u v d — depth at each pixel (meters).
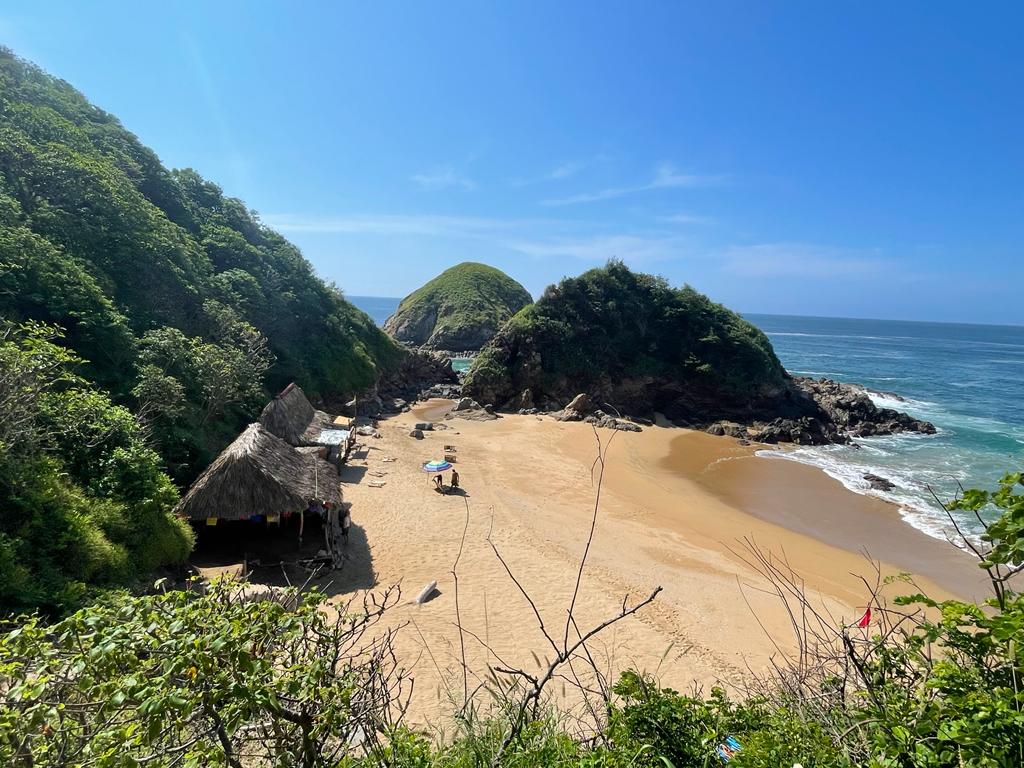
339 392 41.72
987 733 2.49
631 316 56.38
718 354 53.34
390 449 31.83
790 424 42.72
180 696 2.84
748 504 26.69
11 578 9.56
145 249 28.08
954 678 3.03
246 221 49.69
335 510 17.58
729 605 15.82
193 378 23.19
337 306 52.62
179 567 14.20
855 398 49.25
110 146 38.69
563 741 4.53
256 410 27.48
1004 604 3.10
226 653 3.20
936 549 21.33
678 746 4.30
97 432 14.23
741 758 3.81
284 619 3.61
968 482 30.58
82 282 21.03
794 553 20.67
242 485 15.57
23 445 11.96
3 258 19.12
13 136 26.67
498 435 39.78
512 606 14.70
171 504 15.08
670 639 13.55
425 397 55.50
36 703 3.19
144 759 3.04
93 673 3.15
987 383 72.12
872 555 20.64
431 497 23.56
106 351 19.84
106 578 11.70
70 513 11.52
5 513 10.74
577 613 14.52
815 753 3.69
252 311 37.50
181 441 19.83
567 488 27.42
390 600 14.48
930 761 2.74
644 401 53.53
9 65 38.25
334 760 3.81
